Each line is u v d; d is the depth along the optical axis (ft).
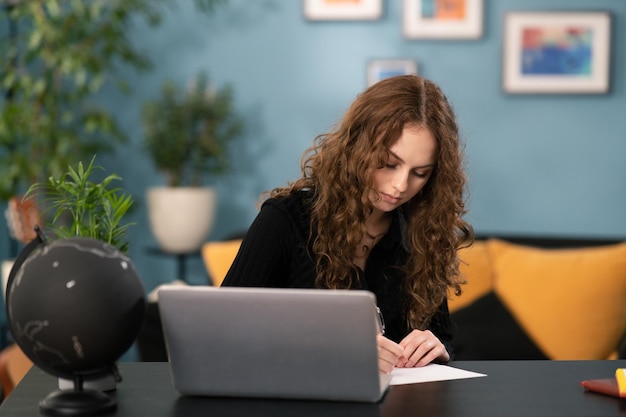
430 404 5.60
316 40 17.79
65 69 15.71
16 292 5.26
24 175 16.05
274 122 17.97
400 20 17.67
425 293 7.87
